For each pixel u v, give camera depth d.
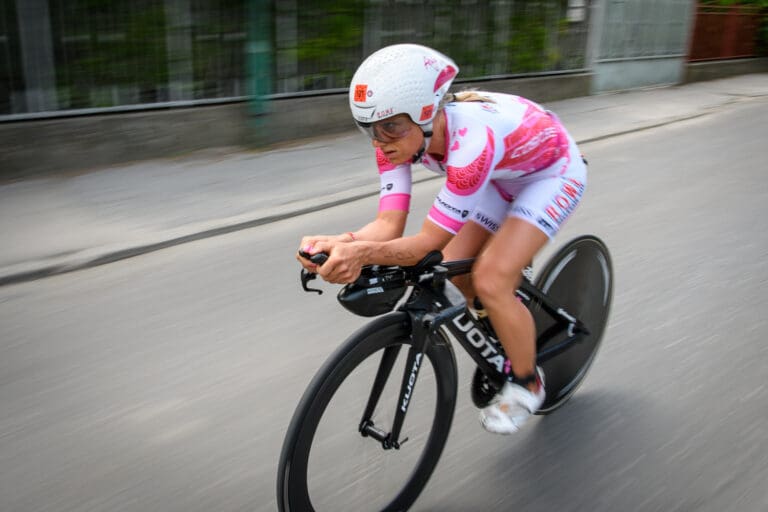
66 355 2.89
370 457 1.98
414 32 7.43
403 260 1.80
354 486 1.96
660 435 2.48
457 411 2.60
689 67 11.16
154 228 4.22
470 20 7.94
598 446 2.42
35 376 2.73
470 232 2.28
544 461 2.34
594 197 5.15
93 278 3.60
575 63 9.43
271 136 6.31
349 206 4.82
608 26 9.60
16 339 3.00
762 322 3.30
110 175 5.23
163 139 5.69
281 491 1.77
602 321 2.74
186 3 5.64
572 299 2.60
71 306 3.30
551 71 9.15
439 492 2.20
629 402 2.68
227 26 5.88
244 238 4.20
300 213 4.65
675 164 6.18
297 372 2.83
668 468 2.31
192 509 2.08
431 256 1.86
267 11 6.02
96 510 2.06
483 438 2.46
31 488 2.14
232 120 6.04
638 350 3.04
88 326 3.12
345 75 6.88
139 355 2.90
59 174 5.19
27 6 4.99
